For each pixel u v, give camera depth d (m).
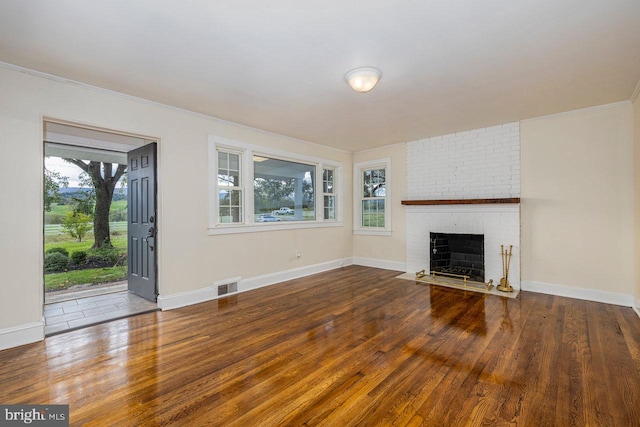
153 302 3.66
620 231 3.53
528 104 3.53
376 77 2.63
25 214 2.57
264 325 2.99
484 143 4.51
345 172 6.07
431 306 3.54
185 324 3.02
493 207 4.40
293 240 5.02
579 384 1.94
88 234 5.86
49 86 2.70
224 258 4.05
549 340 2.59
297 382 1.99
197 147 3.78
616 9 1.83
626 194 3.49
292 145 5.03
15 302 2.53
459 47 2.27
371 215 6.04
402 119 4.07
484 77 2.79
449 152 4.87
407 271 5.38
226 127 4.09
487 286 4.23
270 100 3.34
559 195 3.92
